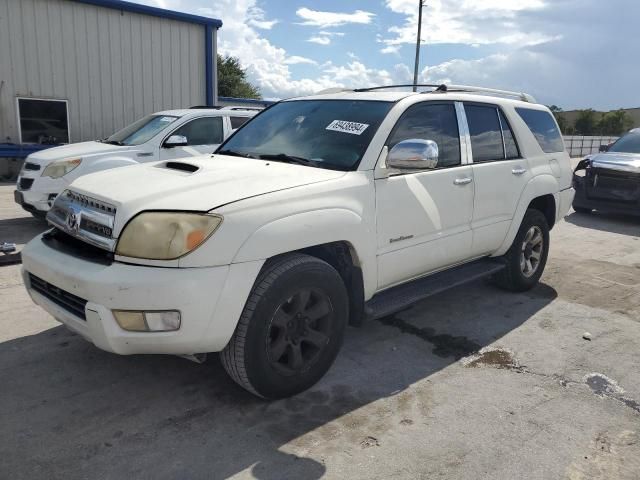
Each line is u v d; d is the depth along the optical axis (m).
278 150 3.92
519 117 5.10
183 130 8.30
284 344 3.13
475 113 4.58
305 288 3.13
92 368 3.58
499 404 3.30
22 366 3.58
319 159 3.67
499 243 4.80
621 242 8.15
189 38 15.88
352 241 3.35
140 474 2.57
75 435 2.86
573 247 7.75
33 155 7.68
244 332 2.91
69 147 8.02
